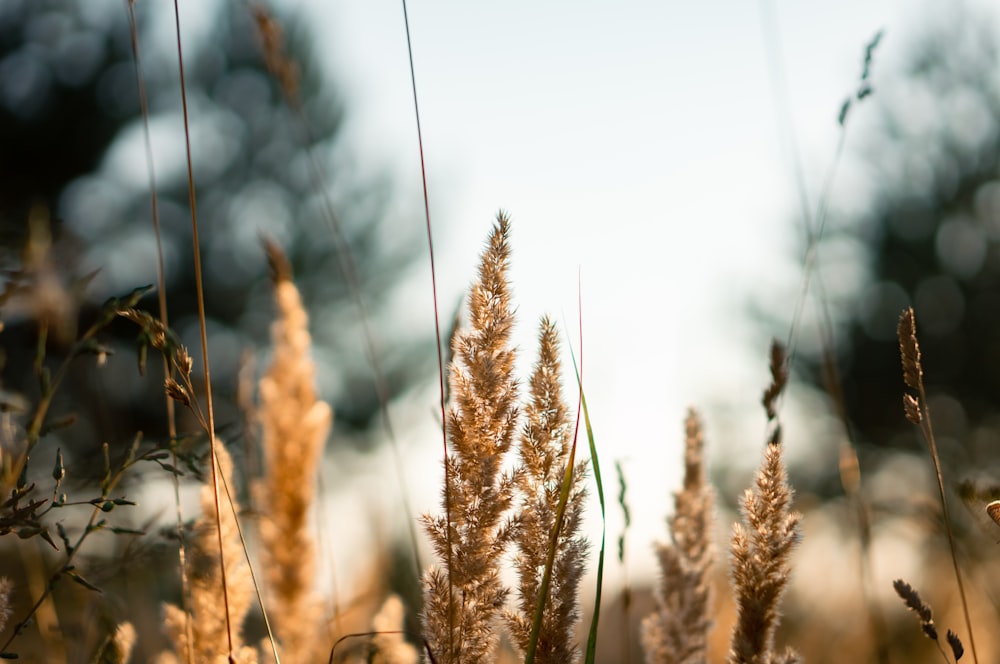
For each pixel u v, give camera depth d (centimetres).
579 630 195
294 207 2386
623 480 254
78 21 1991
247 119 2409
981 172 2103
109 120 1994
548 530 185
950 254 2131
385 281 2334
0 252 222
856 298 2111
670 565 249
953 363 2047
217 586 223
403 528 355
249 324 2205
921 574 388
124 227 2052
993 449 1825
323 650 281
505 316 187
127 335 1202
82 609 224
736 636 191
